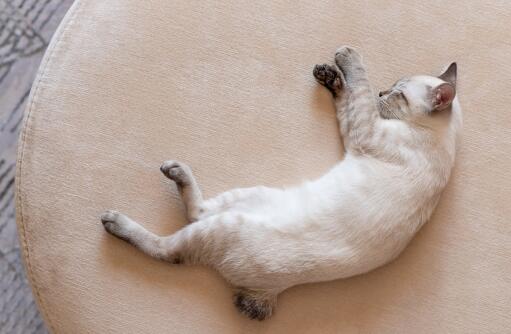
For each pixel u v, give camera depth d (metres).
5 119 1.34
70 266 1.04
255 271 1.02
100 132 1.06
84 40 1.07
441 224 1.09
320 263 1.02
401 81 1.09
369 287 1.07
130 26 1.08
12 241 1.31
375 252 1.03
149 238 1.04
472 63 1.11
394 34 1.10
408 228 1.04
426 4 1.11
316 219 1.02
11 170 1.33
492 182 1.09
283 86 1.09
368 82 1.09
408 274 1.08
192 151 1.07
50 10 1.37
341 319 1.07
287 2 1.09
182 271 1.06
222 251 1.03
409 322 1.07
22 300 1.30
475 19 1.11
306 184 1.07
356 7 1.10
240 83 1.08
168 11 1.08
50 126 1.05
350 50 1.09
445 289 1.08
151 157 1.07
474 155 1.10
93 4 1.08
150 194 1.07
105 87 1.07
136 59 1.07
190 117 1.08
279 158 1.08
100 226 1.05
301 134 1.09
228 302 1.06
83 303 1.04
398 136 1.06
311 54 1.10
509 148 1.10
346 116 1.08
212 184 1.07
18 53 1.36
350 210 1.03
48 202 1.05
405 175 1.04
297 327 1.06
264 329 1.06
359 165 1.06
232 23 1.09
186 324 1.05
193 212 1.05
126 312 1.04
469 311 1.08
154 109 1.07
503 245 1.09
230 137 1.08
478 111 1.11
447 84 1.04
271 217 1.03
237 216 1.02
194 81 1.08
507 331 1.08
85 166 1.06
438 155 1.06
